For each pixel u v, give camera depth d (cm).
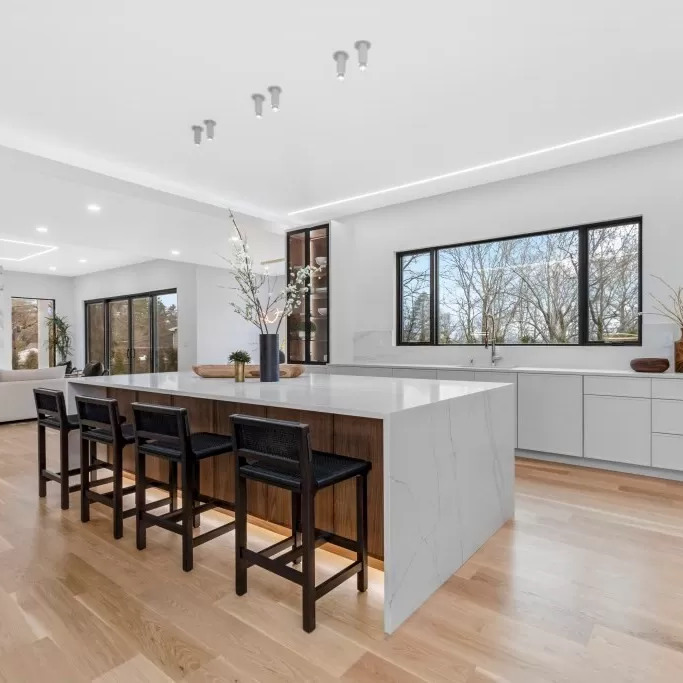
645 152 401
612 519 280
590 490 334
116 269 1027
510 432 281
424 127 361
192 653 161
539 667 154
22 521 281
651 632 171
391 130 366
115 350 1058
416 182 484
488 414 254
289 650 163
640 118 347
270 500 252
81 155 409
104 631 173
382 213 573
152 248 715
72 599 195
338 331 573
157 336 966
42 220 555
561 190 446
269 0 225
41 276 1077
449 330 543
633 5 232
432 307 549
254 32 248
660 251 395
